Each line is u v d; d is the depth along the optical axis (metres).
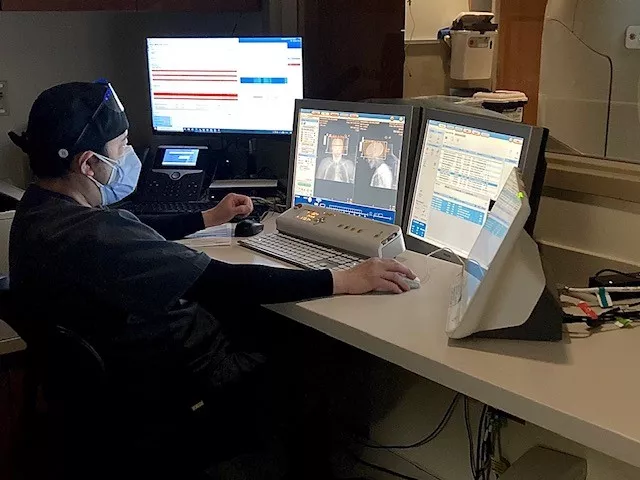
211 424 1.61
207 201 2.33
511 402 1.17
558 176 1.77
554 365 1.26
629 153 2.05
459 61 2.80
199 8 2.43
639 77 2.46
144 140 2.78
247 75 2.42
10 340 1.96
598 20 2.55
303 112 2.12
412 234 1.91
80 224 1.44
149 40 2.47
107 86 1.56
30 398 1.97
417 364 1.31
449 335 1.36
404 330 1.41
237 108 2.46
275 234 2.00
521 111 2.64
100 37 2.62
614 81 2.53
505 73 2.84
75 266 1.42
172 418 1.56
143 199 2.35
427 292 1.61
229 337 1.76
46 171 1.51
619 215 1.68
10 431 2.07
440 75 2.86
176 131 2.54
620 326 1.41
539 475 1.64
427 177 1.87
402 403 2.19
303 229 1.92
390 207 1.96
